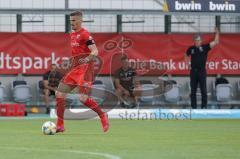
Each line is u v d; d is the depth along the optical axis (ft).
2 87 226.79
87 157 87.66
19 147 101.81
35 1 232.53
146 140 117.19
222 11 217.77
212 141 115.96
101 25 239.30
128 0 237.86
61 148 100.37
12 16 233.96
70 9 217.77
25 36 233.35
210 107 243.40
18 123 170.09
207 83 245.24
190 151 97.76
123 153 93.76
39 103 232.94
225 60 245.65
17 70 232.94
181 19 244.83
